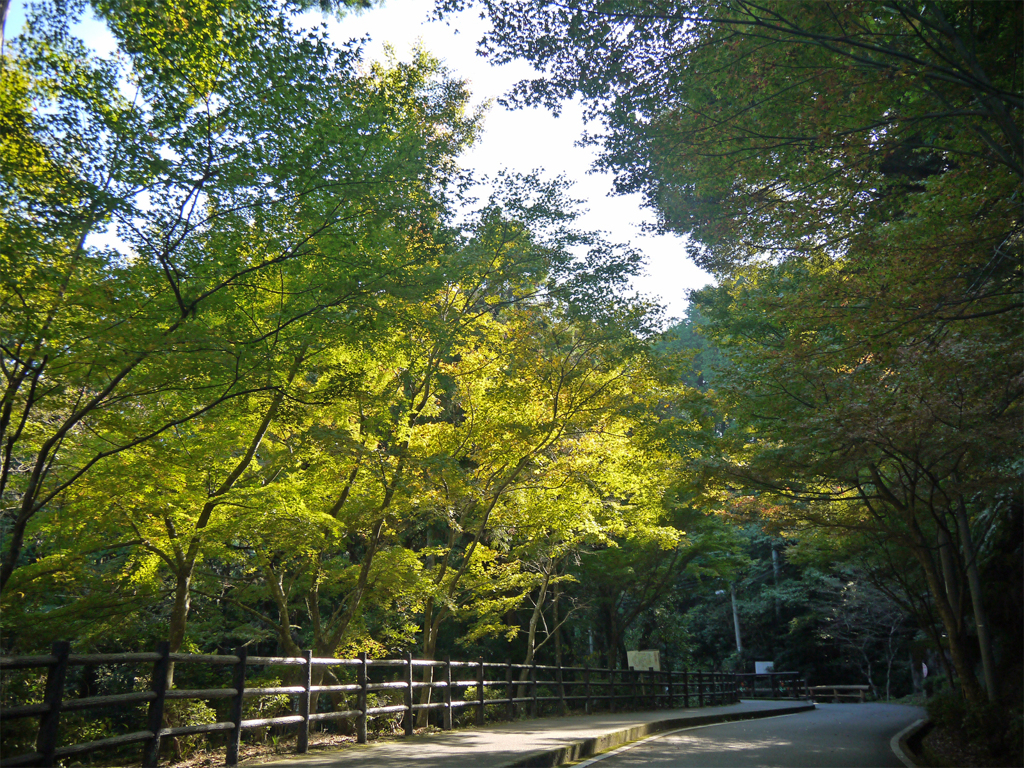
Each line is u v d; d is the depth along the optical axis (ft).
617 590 93.66
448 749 30.50
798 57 27.40
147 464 35.24
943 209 31.40
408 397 53.01
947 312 33.37
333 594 58.65
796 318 36.17
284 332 32.76
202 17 27.02
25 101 27.14
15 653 37.01
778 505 50.55
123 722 55.16
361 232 31.91
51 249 26.71
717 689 101.45
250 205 29.01
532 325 49.85
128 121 26.81
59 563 37.55
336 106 29.35
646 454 51.57
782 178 31.40
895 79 25.71
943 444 37.19
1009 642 54.85
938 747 42.91
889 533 46.98
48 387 30.96
